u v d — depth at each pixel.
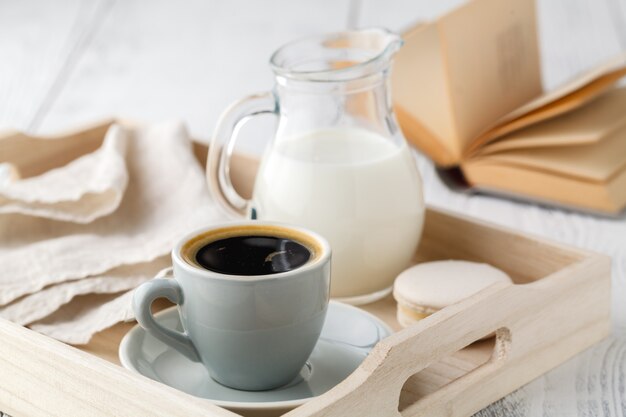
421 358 0.68
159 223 0.87
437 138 1.03
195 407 0.64
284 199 0.80
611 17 1.43
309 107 0.80
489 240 0.83
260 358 0.69
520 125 0.99
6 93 1.26
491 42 1.02
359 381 0.66
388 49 0.79
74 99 1.24
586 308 0.77
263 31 1.46
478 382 0.72
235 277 0.67
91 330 0.75
